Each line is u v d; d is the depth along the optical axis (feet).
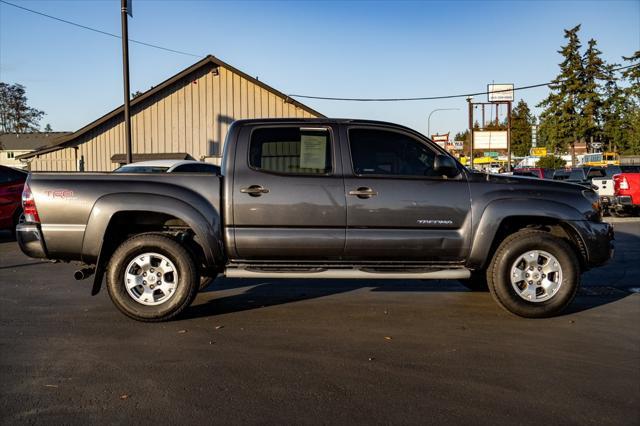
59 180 17.67
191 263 17.79
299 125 18.51
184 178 18.02
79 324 17.76
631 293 22.52
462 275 18.29
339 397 12.04
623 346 15.56
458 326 17.57
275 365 14.01
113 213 17.49
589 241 18.52
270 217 17.89
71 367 13.85
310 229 17.97
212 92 90.79
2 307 20.06
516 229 19.47
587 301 21.11
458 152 191.52
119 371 13.58
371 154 18.51
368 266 18.53
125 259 17.61
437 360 14.39
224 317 18.67
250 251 18.01
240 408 11.49
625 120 184.96
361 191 17.99
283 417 11.09
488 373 13.47
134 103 89.20
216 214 17.85
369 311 19.48
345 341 15.99
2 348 15.33
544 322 18.07
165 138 90.68
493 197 18.35
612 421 10.94
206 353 14.93
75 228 17.52
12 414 11.19
